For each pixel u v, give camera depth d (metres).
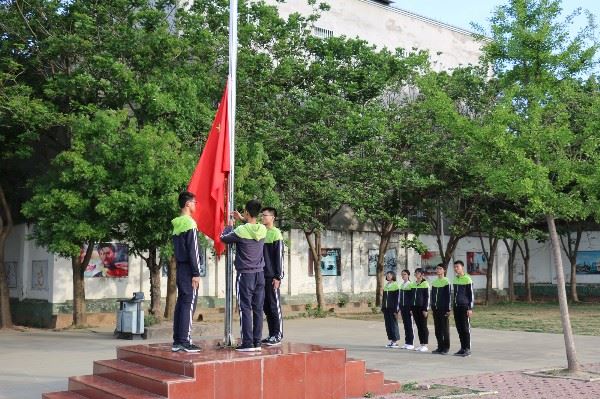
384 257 31.06
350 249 31.75
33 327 23.48
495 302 35.94
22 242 25.27
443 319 14.97
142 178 16.75
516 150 11.67
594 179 11.69
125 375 8.71
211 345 9.83
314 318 26.14
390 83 25.44
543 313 27.80
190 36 20.12
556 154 12.12
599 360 13.94
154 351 9.20
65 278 23.52
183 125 18.72
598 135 12.01
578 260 37.81
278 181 22.78
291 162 22.17
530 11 12.48
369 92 24.70
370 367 12.87
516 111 12.49
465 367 12.88
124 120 17.97
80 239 17.91
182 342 9.17
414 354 14.96
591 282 37.19
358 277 31.83
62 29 20.25
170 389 7.76
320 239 27.72
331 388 9.20
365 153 24.69
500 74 12.96
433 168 26.70
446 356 14.59
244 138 20.94
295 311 28.22
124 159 17.14
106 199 16.69
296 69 23.34
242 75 20.95
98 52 19.53
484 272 37.78
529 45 12.30
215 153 9.94
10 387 10.68
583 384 10.82
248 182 18.92
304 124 22.98
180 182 16.84
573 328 21.20
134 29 19.45
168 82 18.72
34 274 24.62
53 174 19.02
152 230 17.48
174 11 24.67
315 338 18.59
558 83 12.44
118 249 24.67
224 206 9.95
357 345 16.81
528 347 16.23
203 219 9.91
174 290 21.81
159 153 16.98
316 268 27.42
